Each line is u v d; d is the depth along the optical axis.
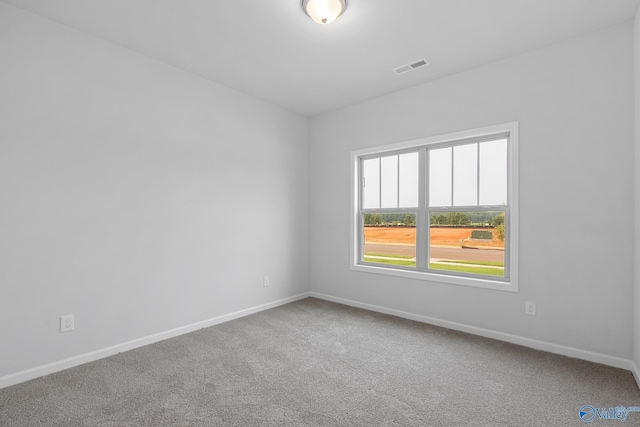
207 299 3.15
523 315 2.66
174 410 1.77
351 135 3.88
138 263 2.66
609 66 2.30
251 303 3.57
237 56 2.75
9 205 2.04
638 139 2.07
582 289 2.41
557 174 2.51
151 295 2.74
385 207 3.68
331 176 4.09
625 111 2.25
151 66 2.76
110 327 2.49
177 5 2.07
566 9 2.11
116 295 2.53
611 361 2.29
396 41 2.51
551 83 2.54
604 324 2.32
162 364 2.32
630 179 2.23
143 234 2.69
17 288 2.07
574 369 2.24
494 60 2.80
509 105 2.73
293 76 3.13
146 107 2.72
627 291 2.24
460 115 3.02
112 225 2.51
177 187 2.93
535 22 2.25
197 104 3.10
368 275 3.71
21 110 2.09
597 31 2.35
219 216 3.27
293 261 4.11
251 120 3.61
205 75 3.11
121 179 2.56
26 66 2.11
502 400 1.87
